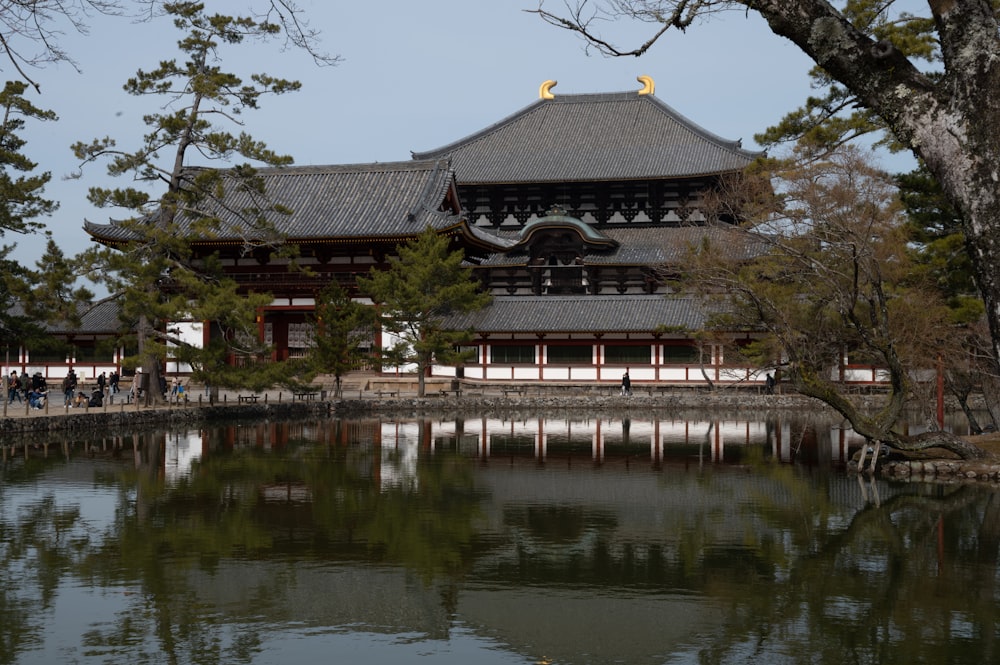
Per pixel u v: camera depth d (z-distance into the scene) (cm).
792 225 4400
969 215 757
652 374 7131
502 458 3688
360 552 2052
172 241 4653
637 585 1806
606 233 8956
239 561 1959
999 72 754
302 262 7306
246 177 5128
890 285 3791
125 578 1820
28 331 5550
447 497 2766
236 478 3080
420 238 6406
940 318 3466
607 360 7231
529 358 7362
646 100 10250
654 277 8162
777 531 2300
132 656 1388
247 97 4794
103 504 2581
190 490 2830
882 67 827
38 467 3253
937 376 3597
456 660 1391
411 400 6228
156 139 4681
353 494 2802
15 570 1869
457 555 2039
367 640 1476
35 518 2384
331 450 3875
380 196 7469
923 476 3162
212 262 5056
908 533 2272
